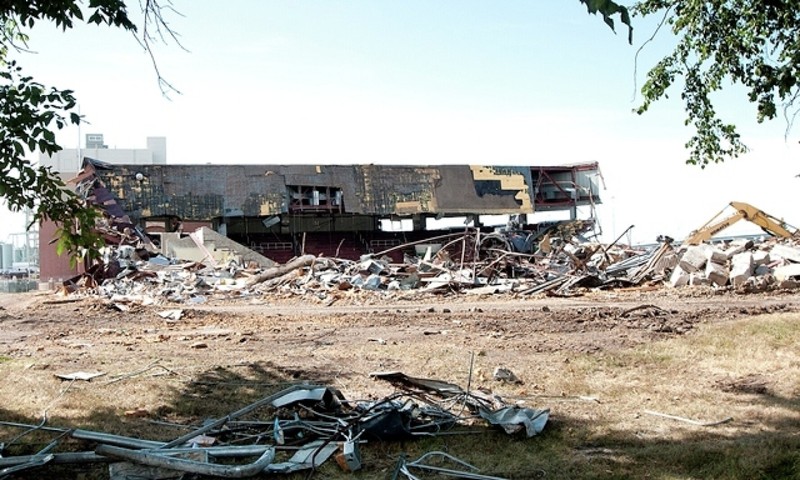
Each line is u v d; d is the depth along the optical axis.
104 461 6.33
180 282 27.14
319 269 28.58
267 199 51.62
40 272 40.00
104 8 7.42
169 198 49.16
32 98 6.95
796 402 8.46
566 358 11.31
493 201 58.41
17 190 7.52
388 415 7.37
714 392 9.15
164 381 10.02
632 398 8.97
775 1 9.20
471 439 7.37
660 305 18.28
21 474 6.28
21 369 10.86
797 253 24.08
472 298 22.47
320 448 6.76
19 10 7.36
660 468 6.43
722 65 10.32
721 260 23.94
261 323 16.56
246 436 7.37
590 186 61.66
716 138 11.07
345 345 12.89
